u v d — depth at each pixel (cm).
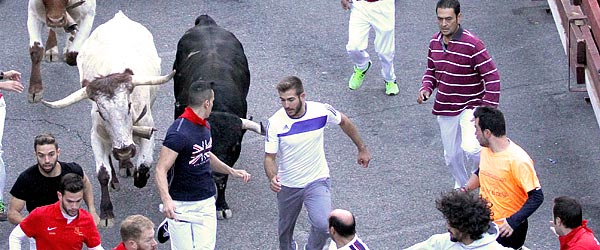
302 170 1573
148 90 1842
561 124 2100
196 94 1503
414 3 2650
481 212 1191
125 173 1959
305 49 2438
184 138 1496
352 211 1842
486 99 1730
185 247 1573
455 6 1706
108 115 1689
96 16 2586
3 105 1802
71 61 2267
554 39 2436
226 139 1717
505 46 2417
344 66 2367
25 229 1423
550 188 1886
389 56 2175
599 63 1858
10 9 2641
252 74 2323
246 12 2619
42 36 2517
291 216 1622
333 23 2558
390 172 1962
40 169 1513
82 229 1427
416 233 1777
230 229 1802
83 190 1448
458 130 1791
